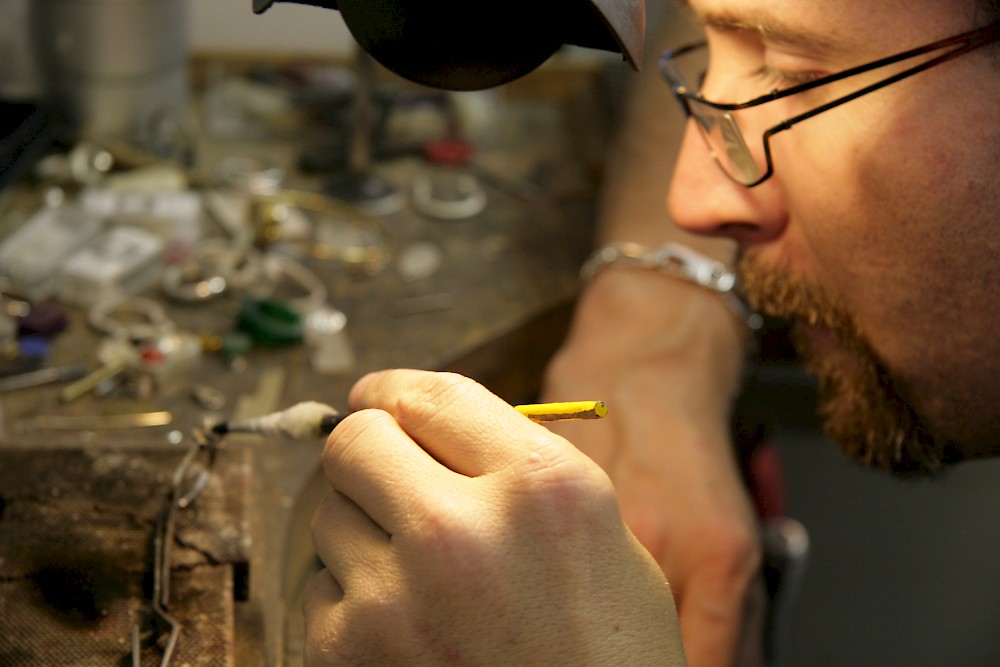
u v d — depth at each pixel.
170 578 0.71
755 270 0.86
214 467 0.79
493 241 1.36
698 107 0.78
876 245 0.74
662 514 0.99
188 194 1.32
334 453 0.58
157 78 1.33
